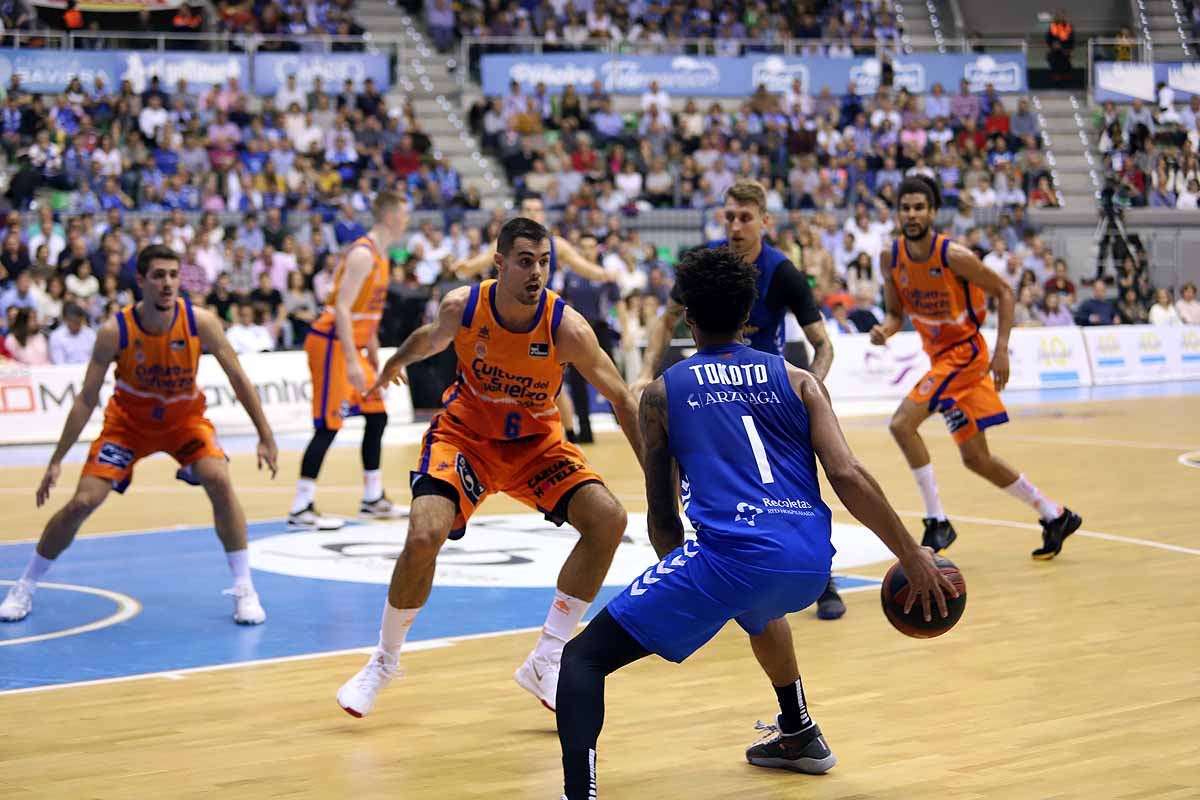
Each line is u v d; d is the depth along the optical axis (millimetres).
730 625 6062
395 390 16266
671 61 23547
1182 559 7387
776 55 24156
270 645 5672
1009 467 7406
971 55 25359
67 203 18156
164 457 13227
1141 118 25203
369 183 19750
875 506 3451
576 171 21141
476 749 4219
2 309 15453
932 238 7355
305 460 8805
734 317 3736
